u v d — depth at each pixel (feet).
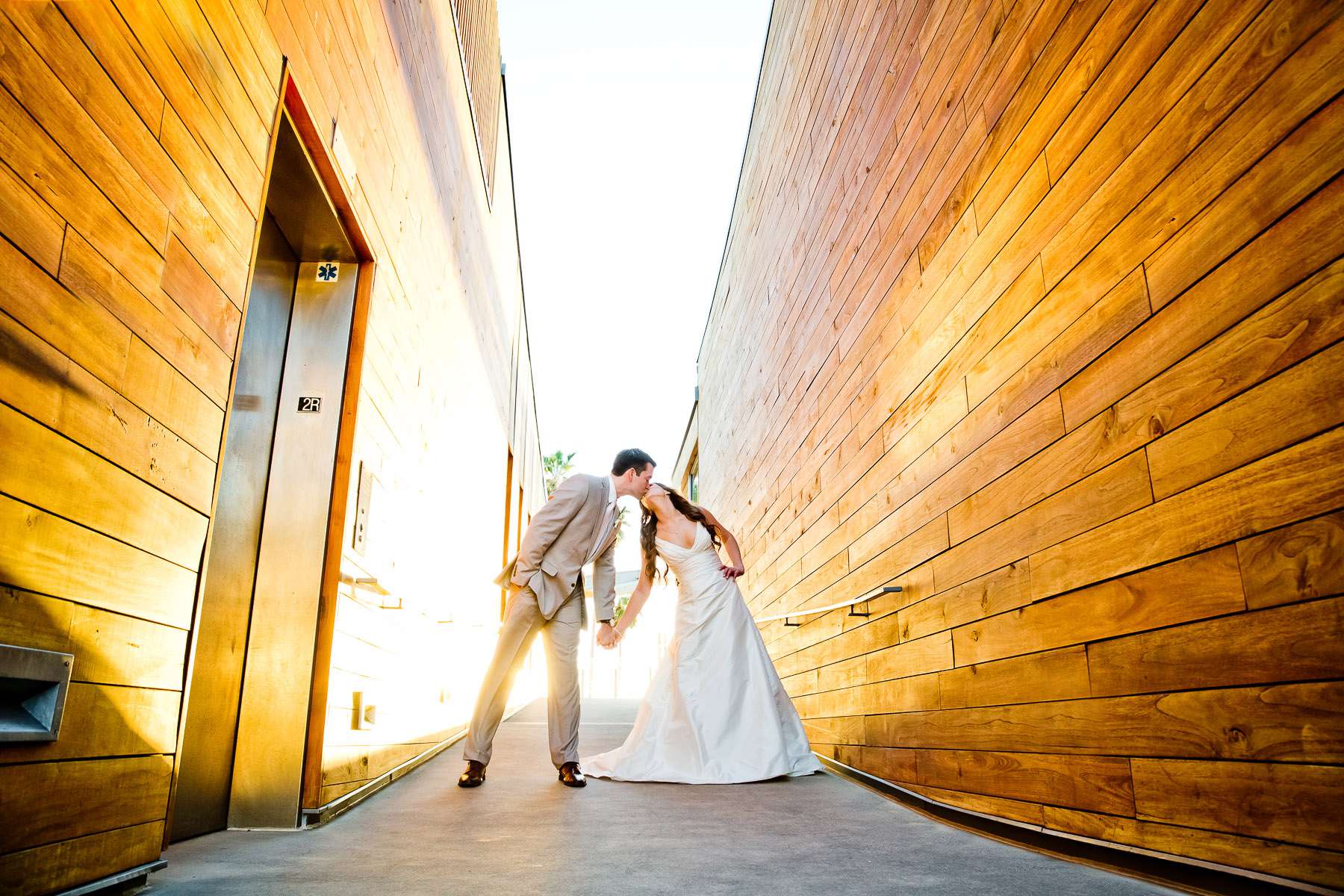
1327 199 4.29
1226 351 5.01
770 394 19.72
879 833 8.23
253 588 8.50
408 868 6.51
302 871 6.33
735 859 6.98
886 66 11.53
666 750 12.68
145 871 5.36
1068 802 6.66
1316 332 4.34
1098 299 6.37
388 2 10.32
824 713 14.58
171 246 5.42
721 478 27.78
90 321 4.55
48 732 4.29
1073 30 6.79
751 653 13.32
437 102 13.70
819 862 6.90
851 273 13.07
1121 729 5.98
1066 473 6.78
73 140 4.34
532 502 39.45
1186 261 5.38
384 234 10.14
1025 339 7.49
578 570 11.83
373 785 10.36
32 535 4.15
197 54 5.64
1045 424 7.13
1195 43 5.31
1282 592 4.55
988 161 8.29
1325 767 4.24
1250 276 4.82
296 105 7.43
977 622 8.36
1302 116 4.45
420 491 12.79
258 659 8.37
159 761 5.56
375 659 10.44
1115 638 6.09
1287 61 4.56
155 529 5.38
